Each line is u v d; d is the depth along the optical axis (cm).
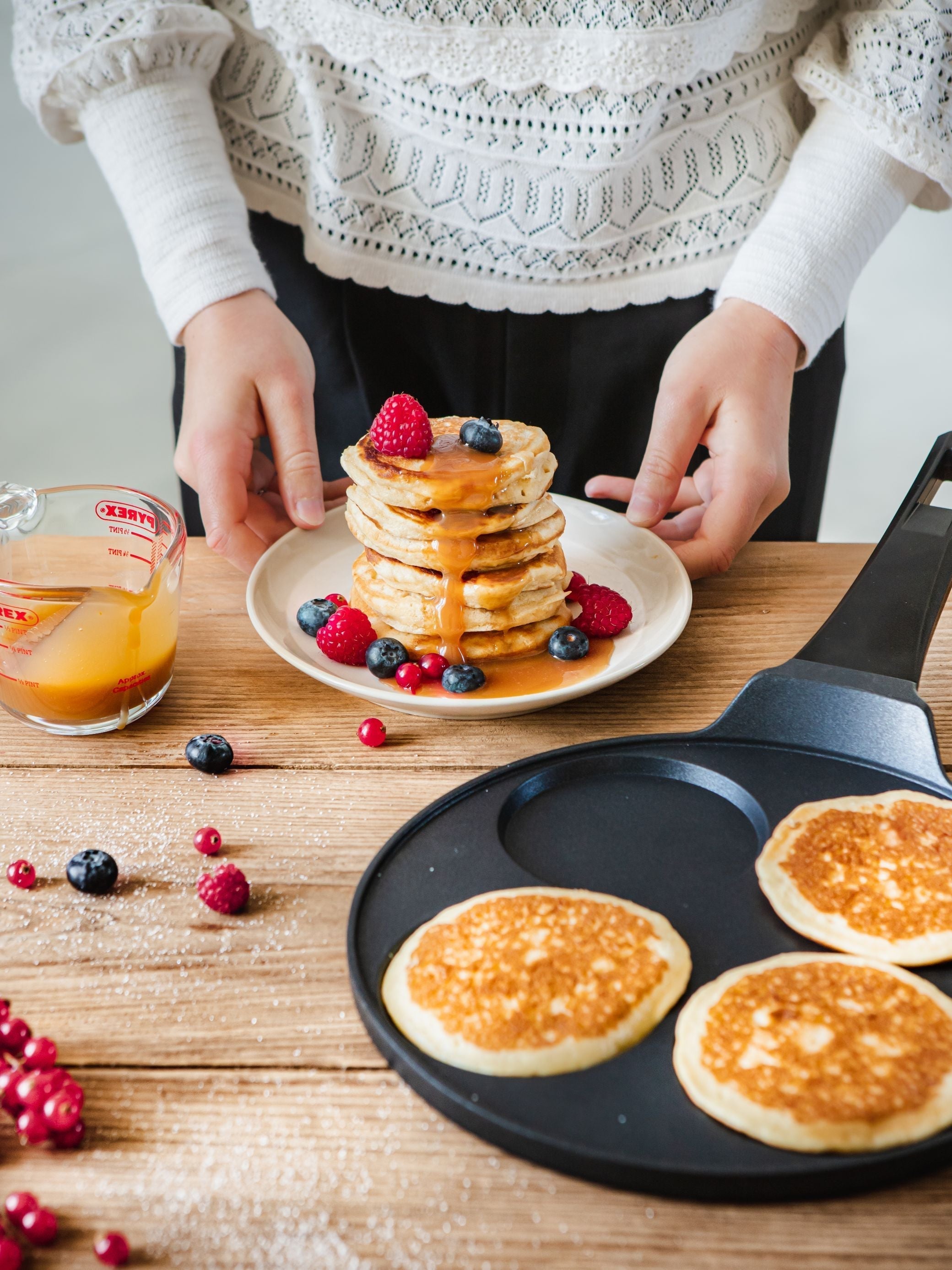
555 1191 65
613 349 114
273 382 100
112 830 79
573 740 85
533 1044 67
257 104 109
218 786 82
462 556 88
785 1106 65
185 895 76
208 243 102
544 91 102
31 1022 70
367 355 115
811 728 80
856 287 272
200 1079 68
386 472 89
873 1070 66
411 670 88
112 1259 63
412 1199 65
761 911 73
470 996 69
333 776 83
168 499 213
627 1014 68
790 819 75
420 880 74
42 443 223
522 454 90
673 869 75
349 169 107
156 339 252
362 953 71
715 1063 67
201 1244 64
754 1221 64
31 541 93
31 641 83
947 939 71
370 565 93
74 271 268
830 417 120
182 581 98
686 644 93
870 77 101
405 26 100
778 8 104
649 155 106
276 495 105
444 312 113
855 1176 64
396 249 109
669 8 99
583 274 110
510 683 89
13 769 83
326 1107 67
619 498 107
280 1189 65
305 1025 70
